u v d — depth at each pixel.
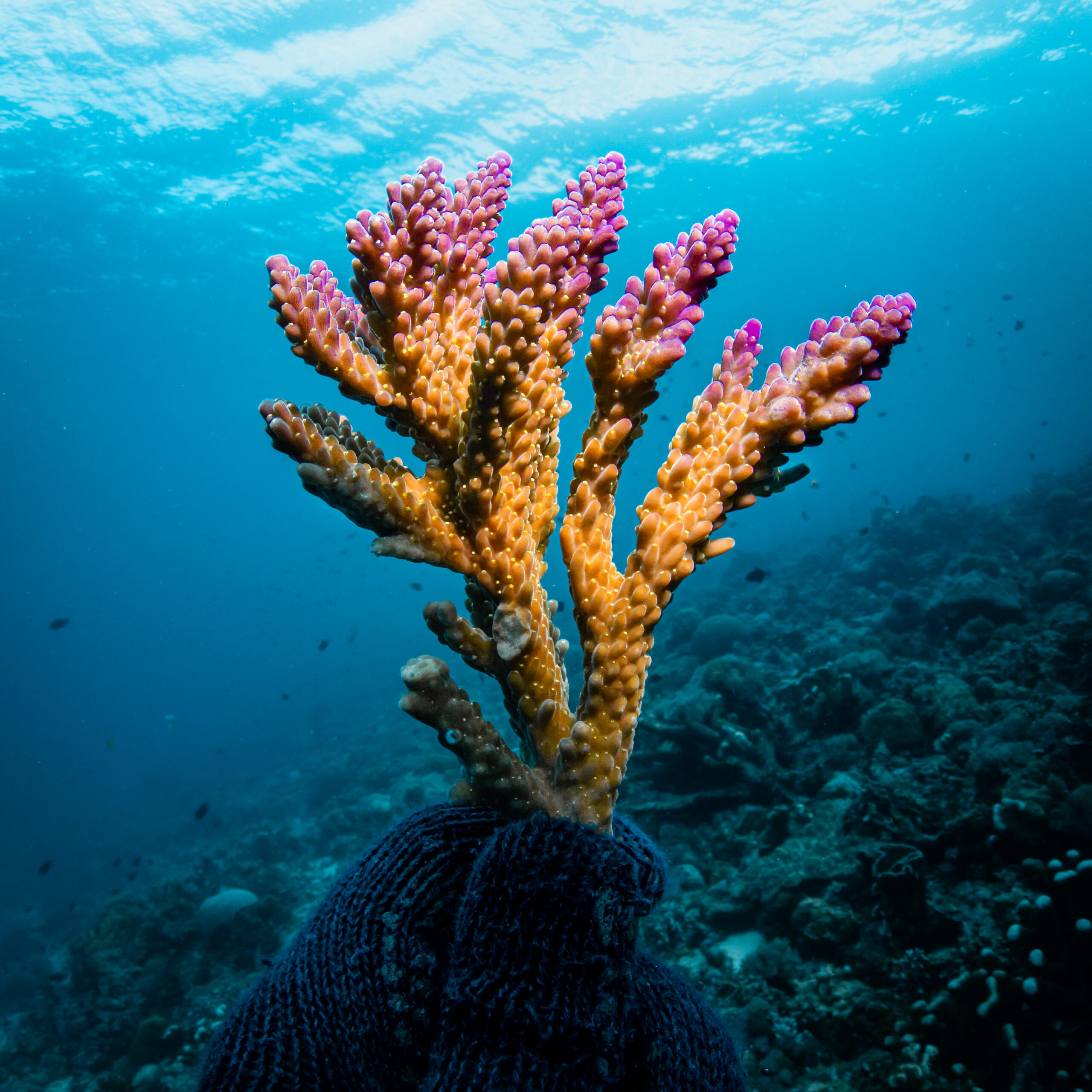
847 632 11.28
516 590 1.19
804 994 4.59
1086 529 12.80
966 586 9.70
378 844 1.05
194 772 27.84
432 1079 0.80
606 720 1.18
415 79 20.92
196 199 25.00
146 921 9.38
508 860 0.89
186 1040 7.36
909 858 4.76
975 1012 3.81
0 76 19.00
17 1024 9.91
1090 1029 3.61
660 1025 0.97
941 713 6.88
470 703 1.11
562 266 1.09
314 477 1.06
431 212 1.13
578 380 37.81
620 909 0.89
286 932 9.28
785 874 5.63
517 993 0.79
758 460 1.17
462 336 1.28
